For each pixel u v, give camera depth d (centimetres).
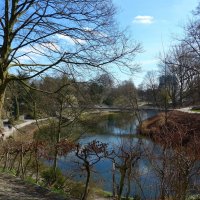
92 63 1173
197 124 1302
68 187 1357
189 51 2394
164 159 668
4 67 1147
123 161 920
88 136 2600
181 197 643
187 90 2820
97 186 1575
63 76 1368
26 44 1153
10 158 1506
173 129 789
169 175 658
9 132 2917
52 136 2031
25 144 1320
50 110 1945
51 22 1137
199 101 2839
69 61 1165
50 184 1294
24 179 1120
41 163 1609
